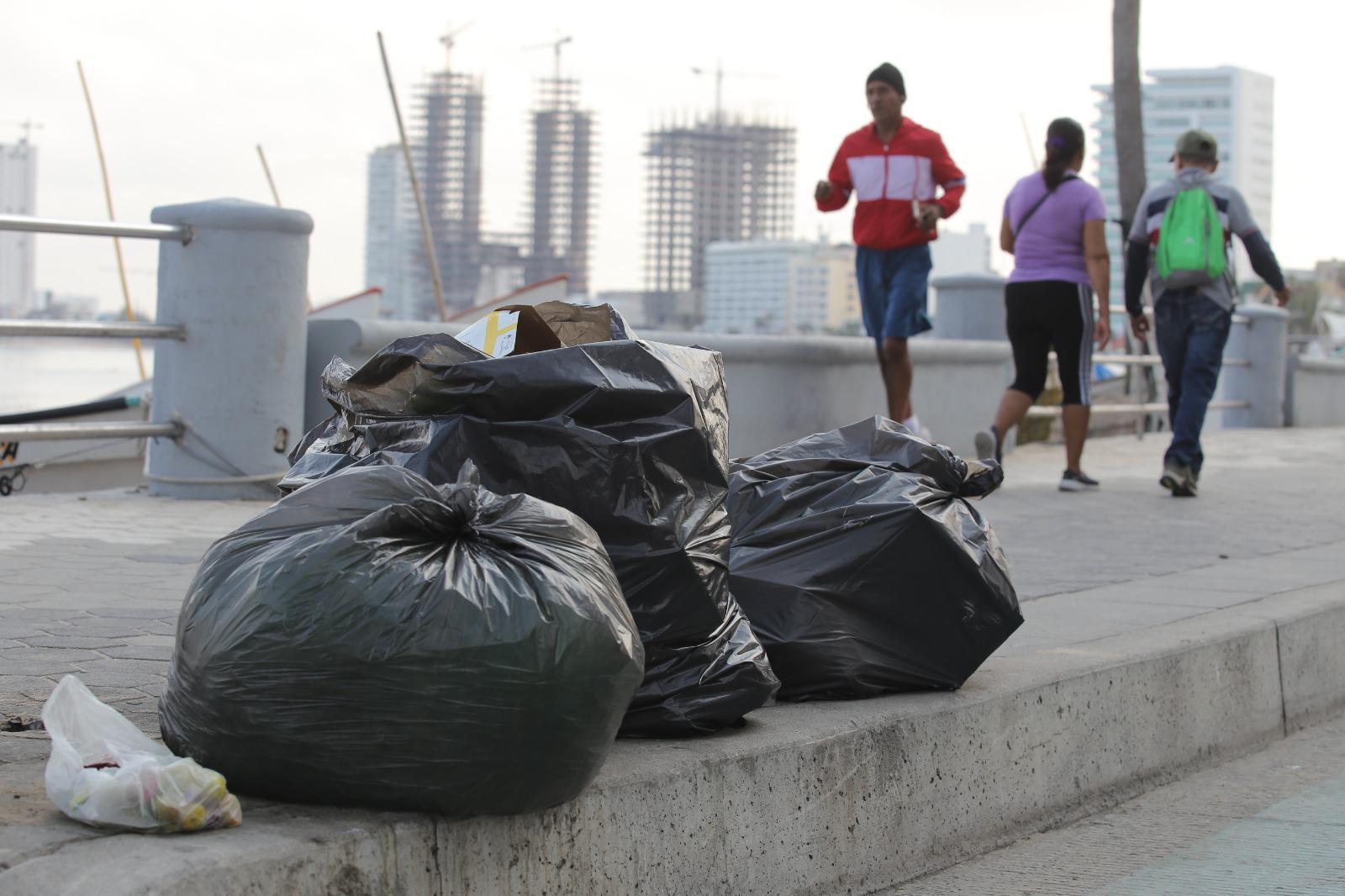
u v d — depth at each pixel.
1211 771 4.77
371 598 2.49
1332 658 5.60
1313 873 3.67
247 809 2.56
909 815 3.63
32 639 4.32
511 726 2.51
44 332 7.41
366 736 2.49
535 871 2.72
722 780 3.13
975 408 12.02
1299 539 7.64
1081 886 3.57
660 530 3.09
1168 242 9.30
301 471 3.24
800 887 3.32
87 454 11.18
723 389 3.46
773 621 3.78
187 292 8.02
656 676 3.20
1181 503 9.13
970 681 4.07
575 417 3.08
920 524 3.84
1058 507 8.84
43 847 2.30
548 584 2.59
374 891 2.46
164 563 5.84
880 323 9.75
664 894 2.99
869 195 9.55
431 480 2.99
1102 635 4.89
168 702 2.75
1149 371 16.83
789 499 3.95
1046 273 9.50
